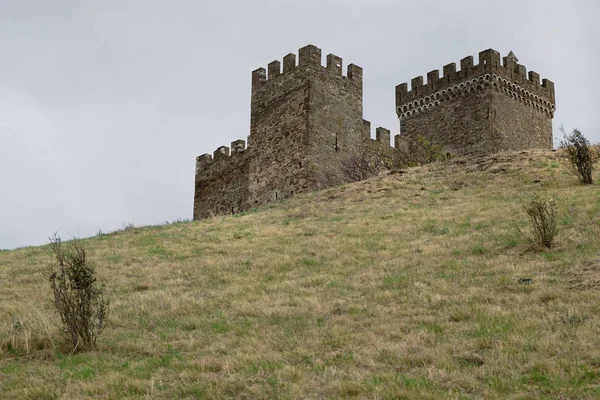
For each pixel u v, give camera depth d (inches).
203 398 308.3
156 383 337.4
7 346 425.7
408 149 1791.3
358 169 1524.4
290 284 597.3
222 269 702.5
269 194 1545.3
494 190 1002.7
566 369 302.8
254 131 1644.9
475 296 467.2
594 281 458.3
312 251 750.5
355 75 1621.6
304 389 312.5
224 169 1766.7
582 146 940.0
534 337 356.5
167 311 526.6
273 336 421.1
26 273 746.8
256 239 874.8
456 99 1822.1
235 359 367.2
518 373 307.0
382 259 668.1
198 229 1031.6
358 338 396.8
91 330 443.5
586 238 595.8
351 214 991.0
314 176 1446.9
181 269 717.9
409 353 357.1
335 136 1523.1
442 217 855.7
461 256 627.2
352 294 532.7
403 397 287.0
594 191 832.3
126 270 729.6
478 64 1779.0
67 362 393.1
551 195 861.2
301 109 1494.8
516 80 1828.2
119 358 398.9
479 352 349.1
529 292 464.1
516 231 684.7
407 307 470.0
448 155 1683.1
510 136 1769.2
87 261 782.5
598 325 361.1
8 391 335.6
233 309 521.0
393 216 924.0
